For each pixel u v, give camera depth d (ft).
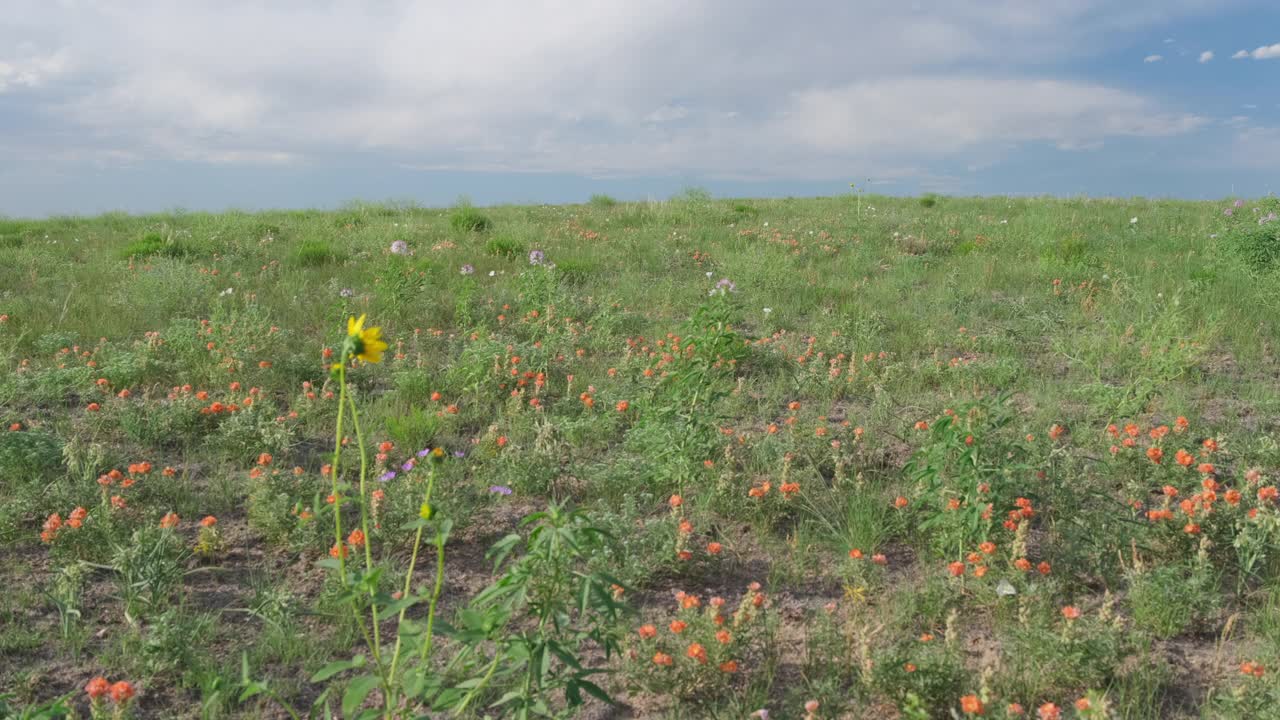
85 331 25.35
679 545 12.13
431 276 34.12
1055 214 53.93
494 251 41.50
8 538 12.90
